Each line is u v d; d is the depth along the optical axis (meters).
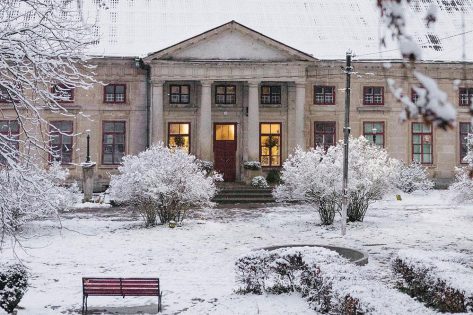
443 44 39.19
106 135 37.56
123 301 11.98
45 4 10.23
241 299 11.85
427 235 20.67
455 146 38.69
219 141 38.34
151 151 24.05
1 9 10.05
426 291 10.95
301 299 11.64
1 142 9.95
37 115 10.27
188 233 21.36
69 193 24.00
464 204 30.61
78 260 16.45
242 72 36.69
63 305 11.66
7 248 16.17
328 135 38.50
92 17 39.28
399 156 38.50
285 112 38.28
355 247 18.27
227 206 31.12
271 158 38.41
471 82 36.44
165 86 37.75
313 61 36.84
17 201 9.91
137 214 27.36
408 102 2.64
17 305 11.46
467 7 43.41
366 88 38.56
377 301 8.44
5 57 9.98
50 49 10.52
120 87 37.66
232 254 17.20
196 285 13.23
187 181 23.30
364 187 23.69
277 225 23.44
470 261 13.51
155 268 15.27
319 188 23.17
